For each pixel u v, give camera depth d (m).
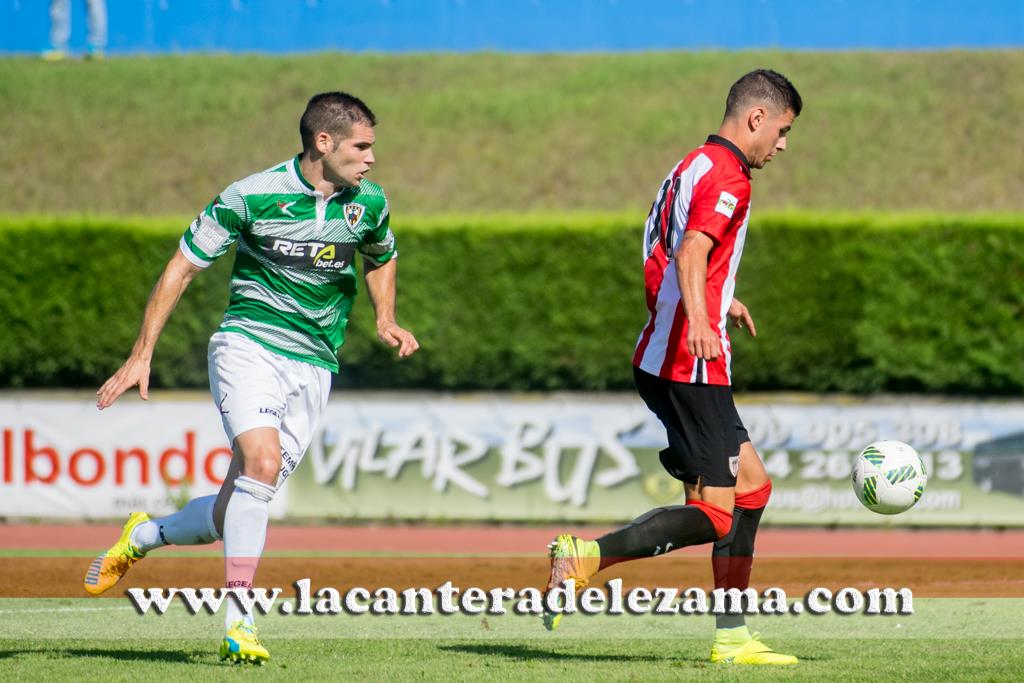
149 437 48.38
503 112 93.25
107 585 20.97
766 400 52.50
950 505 48.19
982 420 48.41
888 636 22.95
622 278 53.50
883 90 96.06
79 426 48.34
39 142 90.75
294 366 19.73
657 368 19.09
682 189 18.98
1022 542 44.22
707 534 18.62
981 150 86.31
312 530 47.31
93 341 54.06
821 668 18.31
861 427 48.59
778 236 53.09
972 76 97.75
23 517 48.22
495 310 53.75
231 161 88.25
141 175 86.69
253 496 18.72
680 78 99.88
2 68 103.12
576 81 99.62
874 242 52.75
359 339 53.34
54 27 108.31
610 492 49.38
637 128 90.44
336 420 49.47
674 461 19.28
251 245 19.30
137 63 105.44
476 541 43.97
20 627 23.83
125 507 48.31
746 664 18.86
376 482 49.44
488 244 53.75
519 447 49.62
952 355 52.50
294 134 92.06
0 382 55.22
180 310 53.53
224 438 48.50
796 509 48.59
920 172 83.62
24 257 54.00
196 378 53.75
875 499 20.67
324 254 19.41
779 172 83.62
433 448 49.59
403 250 53.84
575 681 16.80
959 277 52.38
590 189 82.44
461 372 54.19
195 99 97.31
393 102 95.38
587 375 53.91
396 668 18.06
